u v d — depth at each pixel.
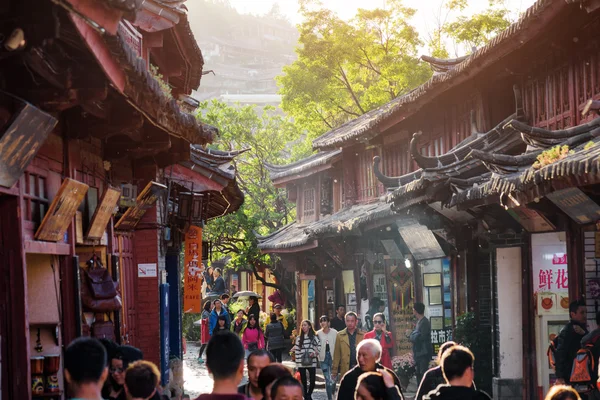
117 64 7.87
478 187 14.43
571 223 13.48
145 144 11.88
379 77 39.12
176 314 20.77
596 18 14.18
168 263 20.78
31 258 9.48
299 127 42.06
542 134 13.30
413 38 37.09
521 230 15.68
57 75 7.99
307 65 38.88
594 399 10.98
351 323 16.88
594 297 13.23
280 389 5.89
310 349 17.91
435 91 20.06
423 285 20.66
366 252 23.92
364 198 28.47
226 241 38.56
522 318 15.66
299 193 36.00
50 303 9.45
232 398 5.84
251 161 41.41
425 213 17.80
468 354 7.15
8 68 7.90
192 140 11.74
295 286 38.22
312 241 27.66
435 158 16.52
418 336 17.91
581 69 15.31
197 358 30.97
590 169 9.77
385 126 23.95
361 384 7.13
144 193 13.91
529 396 15.45
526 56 16.97
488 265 17.91
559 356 11.71
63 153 9.85
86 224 10.73
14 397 7.97
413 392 18.56
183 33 16.16
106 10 6.67
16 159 7.66
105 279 10.69
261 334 23.39
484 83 19.02
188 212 19.17
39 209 8.91
